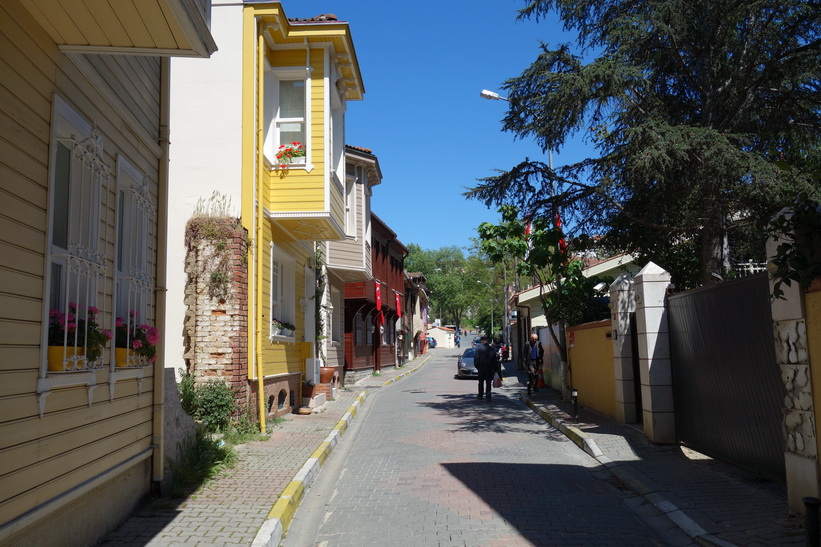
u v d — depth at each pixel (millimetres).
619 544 5645
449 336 95750
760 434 7270
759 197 10297
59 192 5113
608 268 22625
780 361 6027
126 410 5934
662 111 12000
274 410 12375
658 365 9938
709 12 11188
